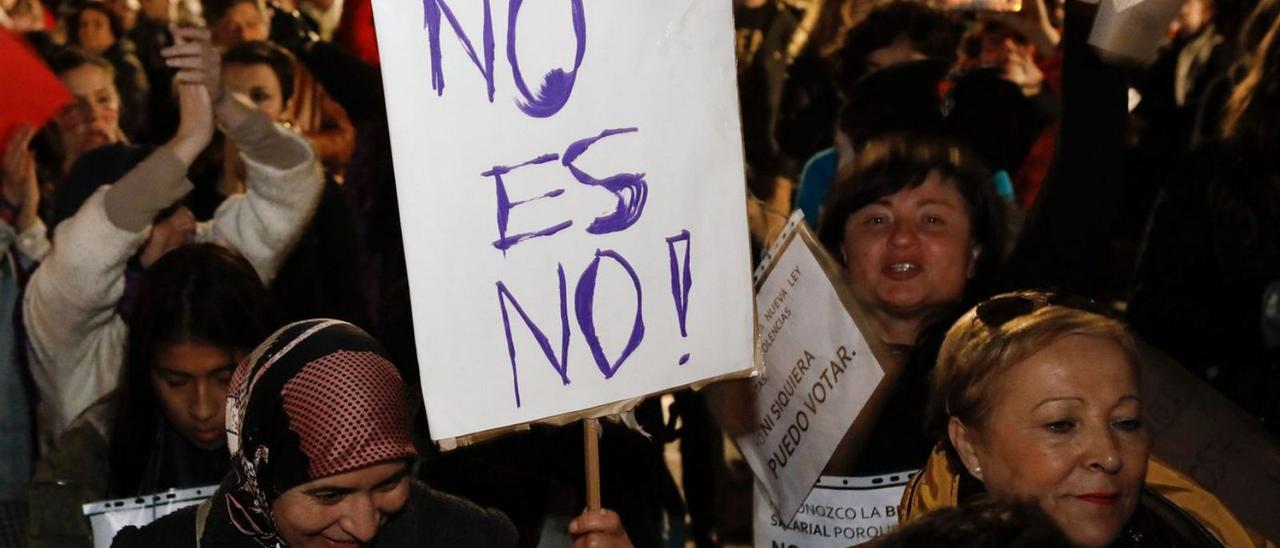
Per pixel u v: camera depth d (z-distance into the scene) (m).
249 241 3.52
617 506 3.21
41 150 4.71
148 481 2.88
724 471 4.34
